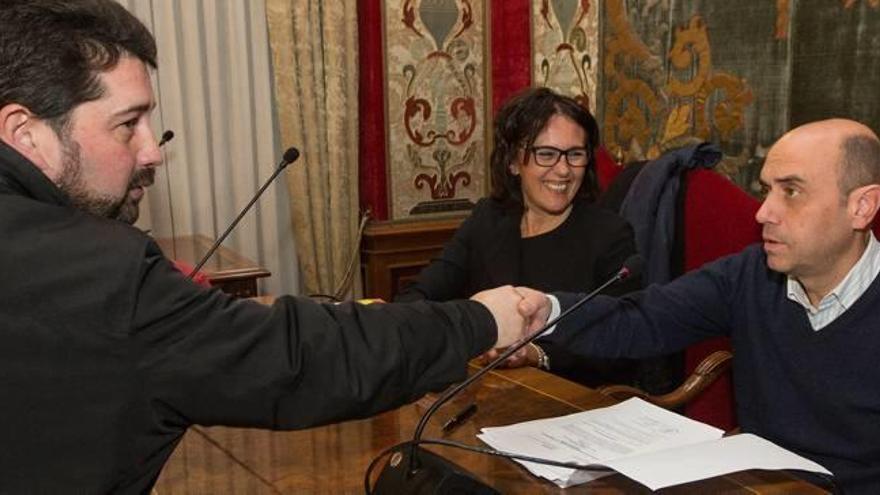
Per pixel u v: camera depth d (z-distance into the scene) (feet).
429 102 11.32
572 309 4.47
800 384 5.36
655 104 9.43
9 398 2.89
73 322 2.90
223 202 10.73
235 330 3.09
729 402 6.88
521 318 3.89
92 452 2.94
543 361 5.87
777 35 7.97
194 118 10.39
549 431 4.46
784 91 7.95
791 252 5.06
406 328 3.42
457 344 3.56
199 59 10.29
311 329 3.23
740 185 8.50
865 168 4.90
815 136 5.00
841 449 5.22
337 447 4.41
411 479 3.57
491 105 11.67
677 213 7.64
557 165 6.79
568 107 6.86
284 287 11.22
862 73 7.29
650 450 4.19
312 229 10.82
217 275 8.25
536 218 7.16
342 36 10.50
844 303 5.11
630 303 5.89
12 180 3.07
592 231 6.89
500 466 4.08
